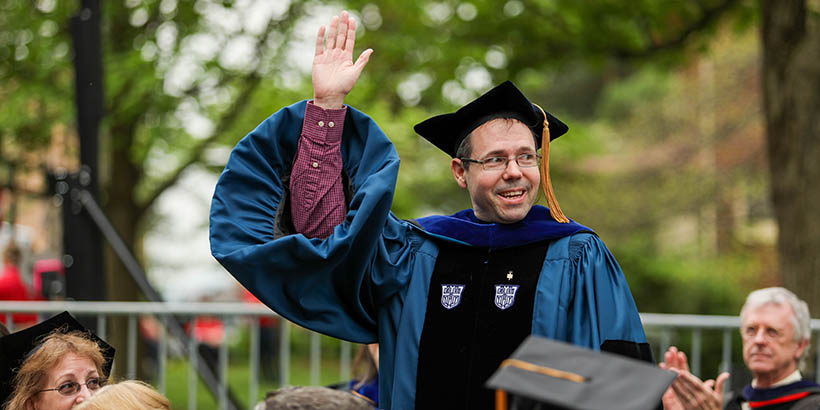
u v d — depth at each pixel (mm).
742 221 33688
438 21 18875
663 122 34219
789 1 13375
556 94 47562
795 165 13406
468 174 6242
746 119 31844
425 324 6211
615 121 40094
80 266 12133
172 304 11797
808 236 13273
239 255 5941
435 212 32000
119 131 18578
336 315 6277
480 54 17469
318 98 6301
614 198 33156
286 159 6355
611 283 6012
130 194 19625
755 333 8586
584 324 5918
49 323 7156
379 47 18359
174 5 17781
